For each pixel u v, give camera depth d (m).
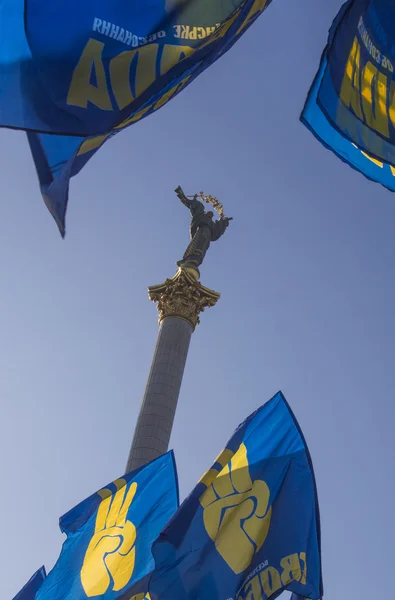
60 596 17.81
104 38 9.82
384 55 10.42
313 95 10.08
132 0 10.17
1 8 9.63
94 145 9.56
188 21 10.22
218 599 13.94
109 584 17.52
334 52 9.91
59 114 9.28
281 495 15.23
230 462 15.62
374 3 10.46
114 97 9.63
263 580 14.18
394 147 10.16
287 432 16.11
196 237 41.72
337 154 10.77
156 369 35.53
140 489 18.92
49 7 9.80
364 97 10.23
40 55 9.55
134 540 18.08
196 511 14.84
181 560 14.24
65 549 18.56
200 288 38.78
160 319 38.28
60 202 8.70
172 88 10.27
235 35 10.41
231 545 14.52
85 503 19.06
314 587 14.10
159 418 33.50
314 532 14.85
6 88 9.26
